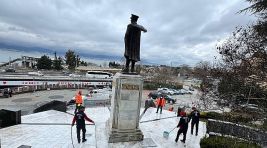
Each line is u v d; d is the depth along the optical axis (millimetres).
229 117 8562
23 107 29234
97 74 62781
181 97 44656
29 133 11867
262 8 8758
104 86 54656
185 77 75375
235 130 9336
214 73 8852
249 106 7684
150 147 10883
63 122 14070
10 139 10906
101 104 22172
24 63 96062
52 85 46969
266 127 7301
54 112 16578
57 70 85250
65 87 48906
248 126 8086
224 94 8164
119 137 11031
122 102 11031
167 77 63625
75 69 88875
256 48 7367
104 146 10445
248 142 8703
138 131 11523
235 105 7832
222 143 9625
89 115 16141
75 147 10273
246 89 7621
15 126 12914
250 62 7539
